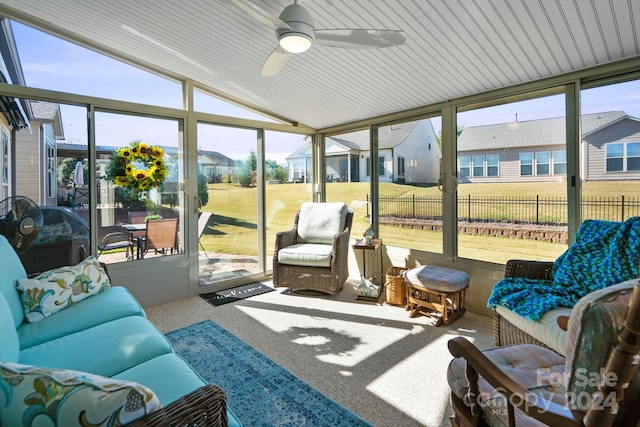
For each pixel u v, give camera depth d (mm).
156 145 3492
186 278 3654
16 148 2859
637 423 755
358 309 3250
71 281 2082
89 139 3119
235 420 1131
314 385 1979
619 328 739
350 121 4426
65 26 2854
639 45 2178
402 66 2742
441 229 3535
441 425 1644
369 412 1738
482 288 3191
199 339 2582
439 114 3541
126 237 3326
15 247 2822
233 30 2566
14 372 790
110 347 1499
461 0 1873
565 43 2188
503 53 2373
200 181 3791
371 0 1976
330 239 4008
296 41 1886
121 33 2854
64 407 723
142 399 776
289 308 3281
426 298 3420
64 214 3029
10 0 2602
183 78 3643
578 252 2217
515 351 1518
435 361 2256
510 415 1001
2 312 1342
